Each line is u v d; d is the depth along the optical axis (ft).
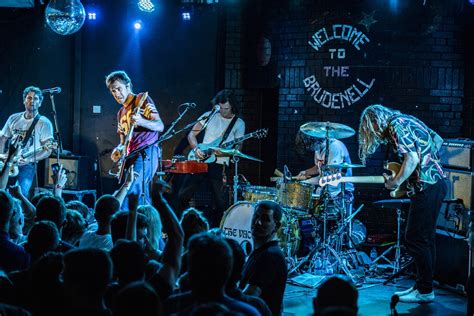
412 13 27.43
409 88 27.66
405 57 27.61
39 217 14.07
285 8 29.22
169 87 32.01
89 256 8.35
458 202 21.56
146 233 13.83
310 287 21.94
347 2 27.84
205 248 8.51
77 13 28.76
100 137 32.45
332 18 28.07
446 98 27.78
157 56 32.04
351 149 28.17
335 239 23.43
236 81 31.19
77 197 30.27
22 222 14.78
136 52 32.14
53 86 32.48
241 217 22.35
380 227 27.89
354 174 28.22
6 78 32.71
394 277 22.25
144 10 31.86
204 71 31.73
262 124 31.30
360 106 27.94
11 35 32.53
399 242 24.07
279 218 14.11
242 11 30.89
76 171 30.22
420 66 27.63
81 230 15.26
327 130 23.98
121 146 24.20
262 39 30.12
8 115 32.71
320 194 24.03
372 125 20.43
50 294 9.41
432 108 27.73
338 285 8.32
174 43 31.91
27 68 32.55
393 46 27.58
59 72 32.48
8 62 32.60
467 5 27.58
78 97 32.32
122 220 12.87
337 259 22.54
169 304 9.27
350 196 25.89
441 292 21.70
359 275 23.65
